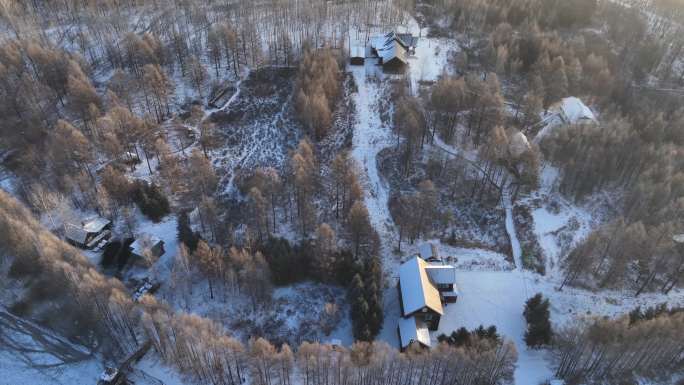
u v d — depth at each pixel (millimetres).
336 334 96125
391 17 184125
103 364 89938
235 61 160875
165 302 89125
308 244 106375
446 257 111438
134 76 152500
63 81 146875
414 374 83125
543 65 149500
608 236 105625
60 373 88938
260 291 97500
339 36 175625
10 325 95188
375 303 92750
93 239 109875
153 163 130125
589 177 119625
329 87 144000
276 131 142125
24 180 121312
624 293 105938
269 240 107000
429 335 94375
